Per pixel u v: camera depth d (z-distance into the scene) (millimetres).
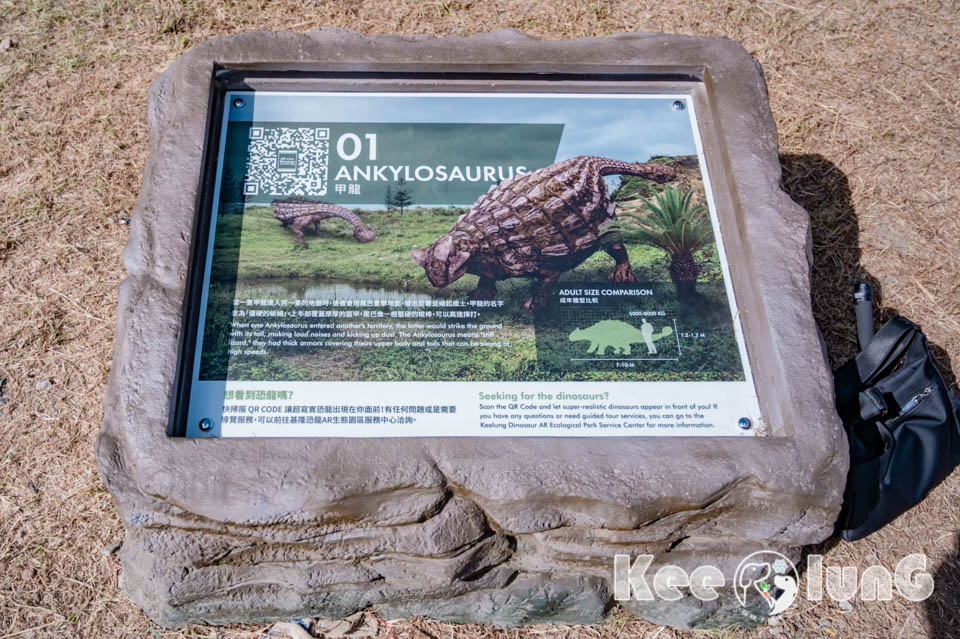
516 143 2693
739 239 2549
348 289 2416
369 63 2703
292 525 2107
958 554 2969
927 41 4352
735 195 2578
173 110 2648
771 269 2430
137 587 2436
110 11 4152
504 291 2441
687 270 2516
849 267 3602
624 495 2102
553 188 2615
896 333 2934
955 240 3693
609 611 2623
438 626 2732
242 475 2068
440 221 2547
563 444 2150
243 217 2508
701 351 2393
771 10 4414
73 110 3816
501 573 2430
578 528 2277
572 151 2691
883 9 4477
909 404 2898
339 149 2637
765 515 2234
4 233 3449
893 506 2846
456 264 2477
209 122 2619
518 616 2551
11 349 3203
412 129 2689
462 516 2184
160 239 2381
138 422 2127
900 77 4203
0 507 2895
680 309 2451
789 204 2539
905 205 3785
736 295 2492
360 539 2199
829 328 3445
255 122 2666
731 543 2389
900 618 2828
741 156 2617
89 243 3471
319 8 4230
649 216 2600
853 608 2838
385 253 2480
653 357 2371
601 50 2766
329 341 2332
